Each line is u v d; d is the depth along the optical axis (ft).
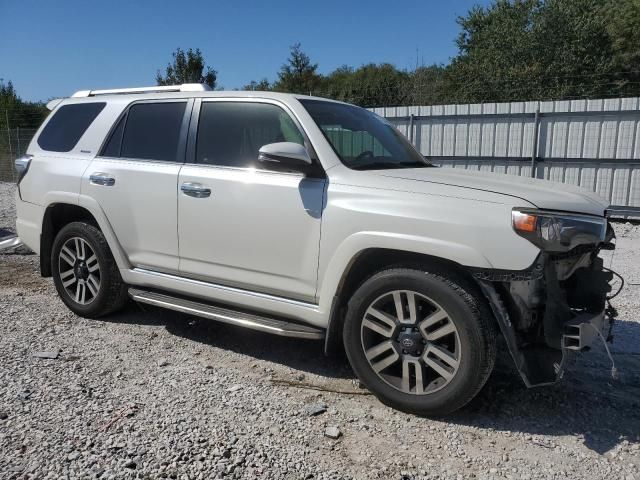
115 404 11.23
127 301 16.74
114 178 15.24
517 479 9.12
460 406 10.66
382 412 11.26
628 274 23.47
